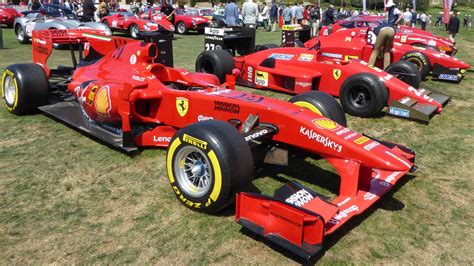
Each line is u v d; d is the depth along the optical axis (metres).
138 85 4.29
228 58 7.92
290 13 21.02
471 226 3.33
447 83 9.49
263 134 3.51
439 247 3.04
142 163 4.35
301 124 3.50
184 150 3.29
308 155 4.36
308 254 2.60
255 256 2.84
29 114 5.92
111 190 3.75
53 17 15.02
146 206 3.48
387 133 5.72
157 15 18.92
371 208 3.57
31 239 2.99
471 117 6.60
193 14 20.83
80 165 4.27
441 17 31.16
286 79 7.52
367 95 6.33
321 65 7.22
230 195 3.07
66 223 3.21
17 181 3.88
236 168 3.03
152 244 2.96
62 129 5.36
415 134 5.70
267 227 2.82
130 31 16.98
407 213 3.50
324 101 4.24
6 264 2.72
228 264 2.76
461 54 15.10
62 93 6.25
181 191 3.39
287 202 2.75
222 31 8.59
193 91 4.29
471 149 5.11
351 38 9.33
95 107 4.71
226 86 5.25
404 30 12.05
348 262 2.82
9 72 5.59
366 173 3.41
